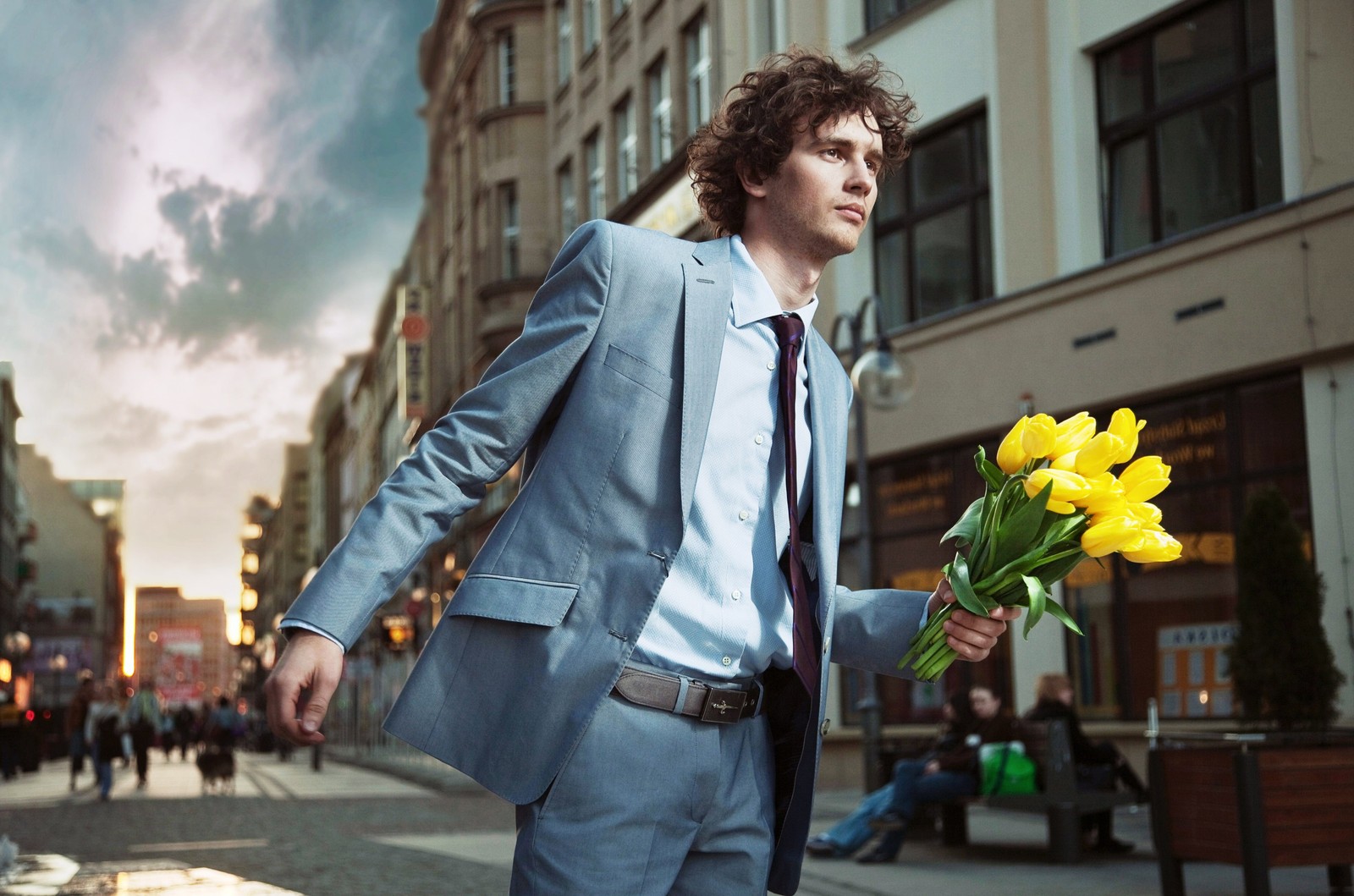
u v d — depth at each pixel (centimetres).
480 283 3556
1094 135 1431
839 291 1767
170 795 1978
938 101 1633
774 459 220
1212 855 625
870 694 1205
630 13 2589
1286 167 1205
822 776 1736
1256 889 589
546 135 3166
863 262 1734
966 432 1537
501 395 204
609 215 2644
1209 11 1312
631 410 206
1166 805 659
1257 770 595
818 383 229
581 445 206
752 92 235
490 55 3256
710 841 211
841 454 234
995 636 217
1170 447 1313
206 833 1244
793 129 227
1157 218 1366
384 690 4184
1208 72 1316
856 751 1694
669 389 208
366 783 2369
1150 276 1317
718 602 209
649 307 211
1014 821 1218
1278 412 1215
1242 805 593
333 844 1095
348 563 191
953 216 1622
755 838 215
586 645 201
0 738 2634
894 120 238
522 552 205
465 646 205
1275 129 1244
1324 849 596
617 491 204
